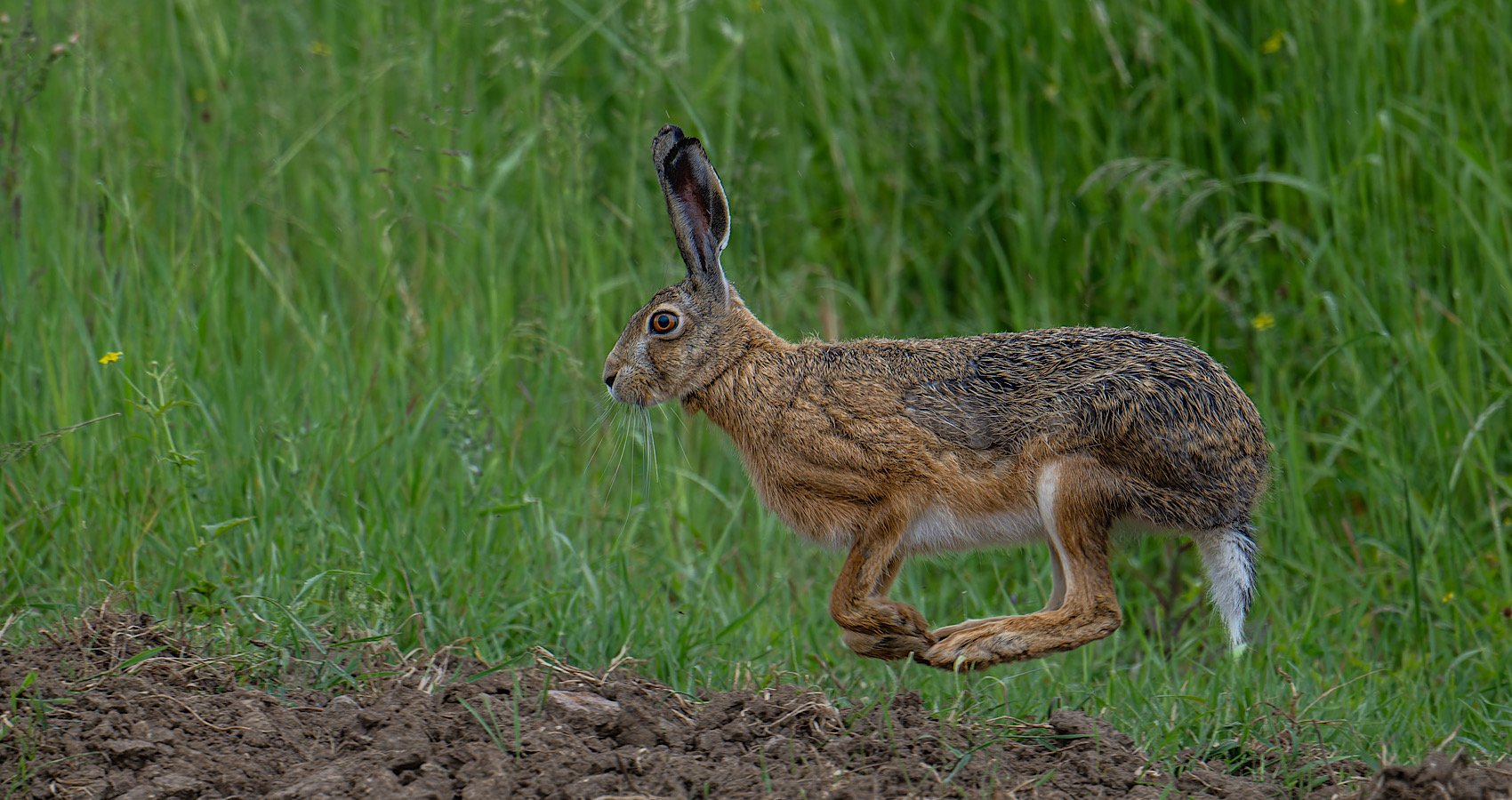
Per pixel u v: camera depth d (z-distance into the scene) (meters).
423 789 8.06
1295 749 9.31
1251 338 14.72
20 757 8.22
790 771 8.50
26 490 12.34
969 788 8.51
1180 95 15.99
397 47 16.33
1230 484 9.84
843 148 16.67
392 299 14.89
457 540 12.13
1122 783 8.77
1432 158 14.91
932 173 16.70
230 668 9.53
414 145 15.53
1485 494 13.93
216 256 15.25
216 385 13.27
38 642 10.10
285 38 18.16
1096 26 15.99
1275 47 15.06
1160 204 15.45
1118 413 9.72
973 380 10.15
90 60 14.73
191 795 7.96
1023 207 15.79
